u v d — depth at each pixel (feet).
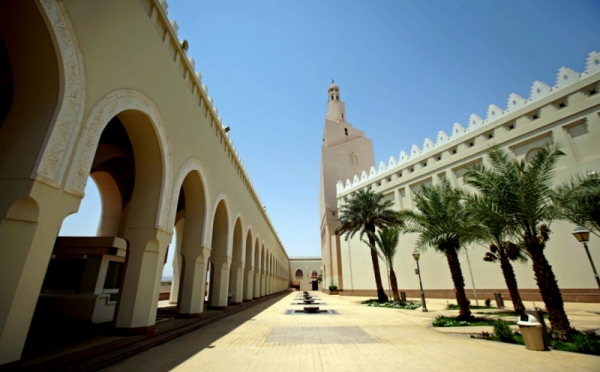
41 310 27.30
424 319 34.73
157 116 20.75
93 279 29.04
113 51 16.01
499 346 19.39
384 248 57.72
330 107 156.87
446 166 71.51
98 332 19.93
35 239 11.52
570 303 47.06
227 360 15.80
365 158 135.95
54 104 12.39
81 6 13.65
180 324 25.08
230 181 42.29
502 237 36.11
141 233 20.56
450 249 34.06
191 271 29.48
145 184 21.66
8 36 12.32
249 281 59.06
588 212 27.63
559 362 15.14
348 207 70.38
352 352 17.72
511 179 23.79
